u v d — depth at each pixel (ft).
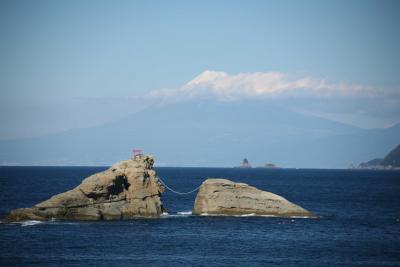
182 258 586.86
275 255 609.01
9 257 573.74
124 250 622.13
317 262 577.43
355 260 589.32
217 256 599.98
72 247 630.33
